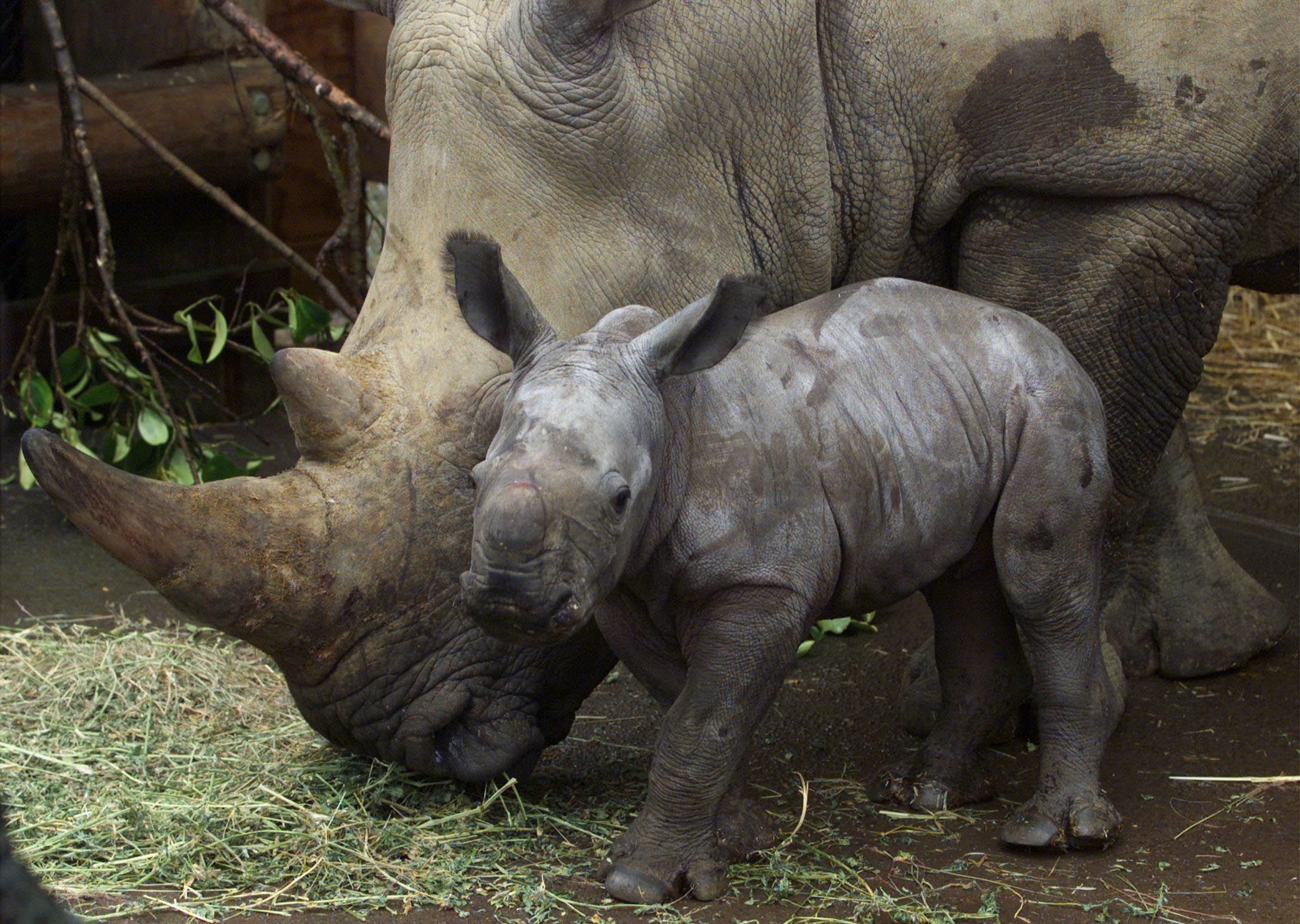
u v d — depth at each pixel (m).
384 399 6.16
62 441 5.48
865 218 7.70
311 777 6.83
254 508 5.89
